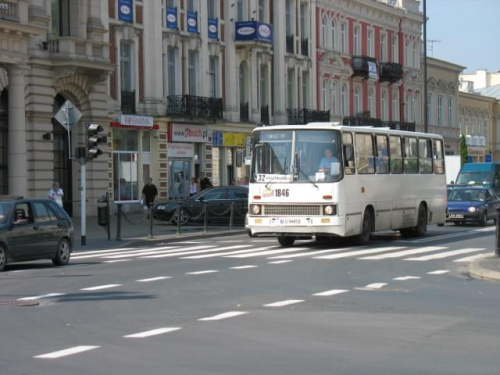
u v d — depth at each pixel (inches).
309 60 2447.1
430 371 366.3
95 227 1430.9
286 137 1009.5
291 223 997.8
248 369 368.8
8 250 787.4
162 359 389.1
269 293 618.5
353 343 428.8
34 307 550.6
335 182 987.3
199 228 1429.6
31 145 1491.1
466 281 702.5
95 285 668.1
